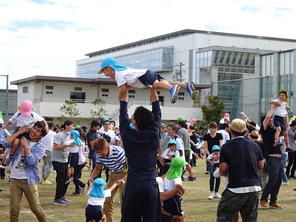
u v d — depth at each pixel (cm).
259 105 5181
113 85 4747
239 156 615
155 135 502
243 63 6988
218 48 6806
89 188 732
